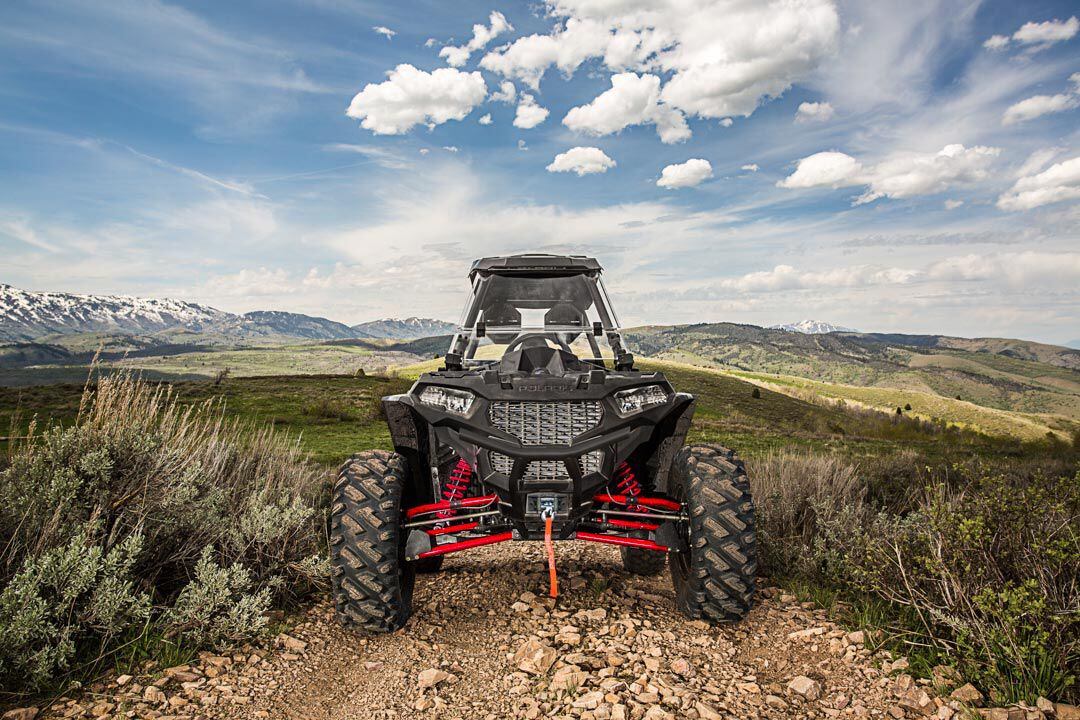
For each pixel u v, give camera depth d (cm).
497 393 361
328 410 3012
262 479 602
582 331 484
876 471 1012
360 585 350
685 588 377
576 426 362
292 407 3403
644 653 325
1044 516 366
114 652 333
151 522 428
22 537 372
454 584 472
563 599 425
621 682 289
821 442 2527
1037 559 342
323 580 448
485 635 370
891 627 351
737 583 343
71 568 337
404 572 399
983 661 301
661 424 415
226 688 305
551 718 266
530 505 362
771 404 8669
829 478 719
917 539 395
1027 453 2378
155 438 481
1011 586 327
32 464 427
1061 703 265
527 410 363
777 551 500
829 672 309
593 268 468
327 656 345
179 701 291
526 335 466
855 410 9056
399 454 408
